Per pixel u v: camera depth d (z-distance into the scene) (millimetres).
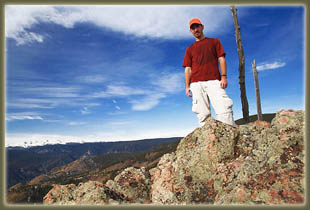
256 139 3836
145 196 3914
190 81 5711
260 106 8203
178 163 4117
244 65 7641
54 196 3449
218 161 3730
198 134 4422
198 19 5355
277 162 3014
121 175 4289
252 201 2596
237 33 7594
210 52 5211
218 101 5062
